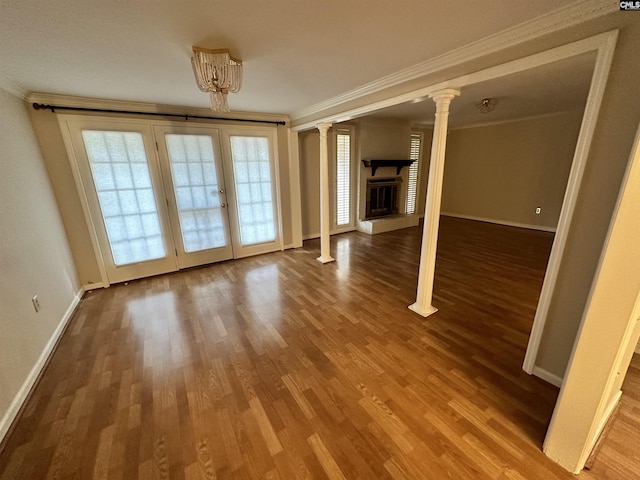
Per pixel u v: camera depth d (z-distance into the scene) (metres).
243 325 2.54
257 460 1.35
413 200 6.75
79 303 2.99
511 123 5.79
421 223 6.70
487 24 1.58
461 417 1.55
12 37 1.59
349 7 1.39
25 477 1.30
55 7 1.33
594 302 1.10
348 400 1.69
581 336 1.15
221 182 3.98
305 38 1.73
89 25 1.51
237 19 1.50
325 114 3.51
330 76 2.45
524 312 2.64
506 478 1.24
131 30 1.58
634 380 1.76
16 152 2.29
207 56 1.85
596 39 1.33
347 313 2.70
